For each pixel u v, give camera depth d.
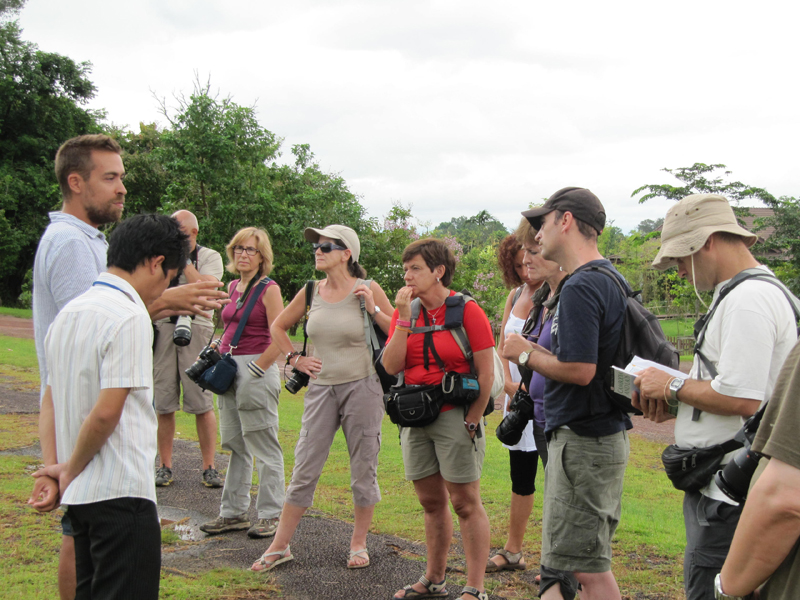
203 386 4.22
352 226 21.89
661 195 20.88
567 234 2.64
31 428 6.82
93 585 2.18
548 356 2.54
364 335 3.87
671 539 4.26
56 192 32.97
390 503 5.07
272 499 4.31
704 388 2.09
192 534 4.30
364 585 3.52
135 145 31.42
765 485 1.43
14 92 33.56
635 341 2.49
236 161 19.31
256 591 3.38
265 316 4.39
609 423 2.48
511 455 3.83
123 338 2.14
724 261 2.22
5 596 3.06
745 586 1.47
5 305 34.72
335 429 3.92
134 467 2.20
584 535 2.47
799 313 2.09
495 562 3.82
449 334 3.29
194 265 5.14
